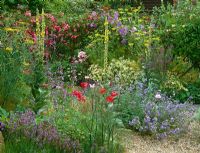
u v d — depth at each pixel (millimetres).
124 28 9359
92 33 9750
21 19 10078
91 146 5152
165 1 15414
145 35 9633
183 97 8055
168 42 9297
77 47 9625
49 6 11906
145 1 15734
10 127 5000
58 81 7102
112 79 7820
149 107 6535
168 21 10062
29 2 11750
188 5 10516
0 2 11195
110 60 8969
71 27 9719
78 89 8031
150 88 7098
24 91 6090
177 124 6414
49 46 9320
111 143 5320
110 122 5535
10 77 6012
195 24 9000
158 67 8117
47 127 5219
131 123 6273
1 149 4625
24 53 6820
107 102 5867
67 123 5422
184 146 6035
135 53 9109
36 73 6043
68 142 5055
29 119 5184
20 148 4762
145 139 6121
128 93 6770
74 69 8664
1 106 5844
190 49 8922
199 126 6645
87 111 5914
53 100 6000
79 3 12828
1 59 6203
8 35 7270
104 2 13750
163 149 5898
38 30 7914
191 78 8773
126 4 14094
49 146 4941
